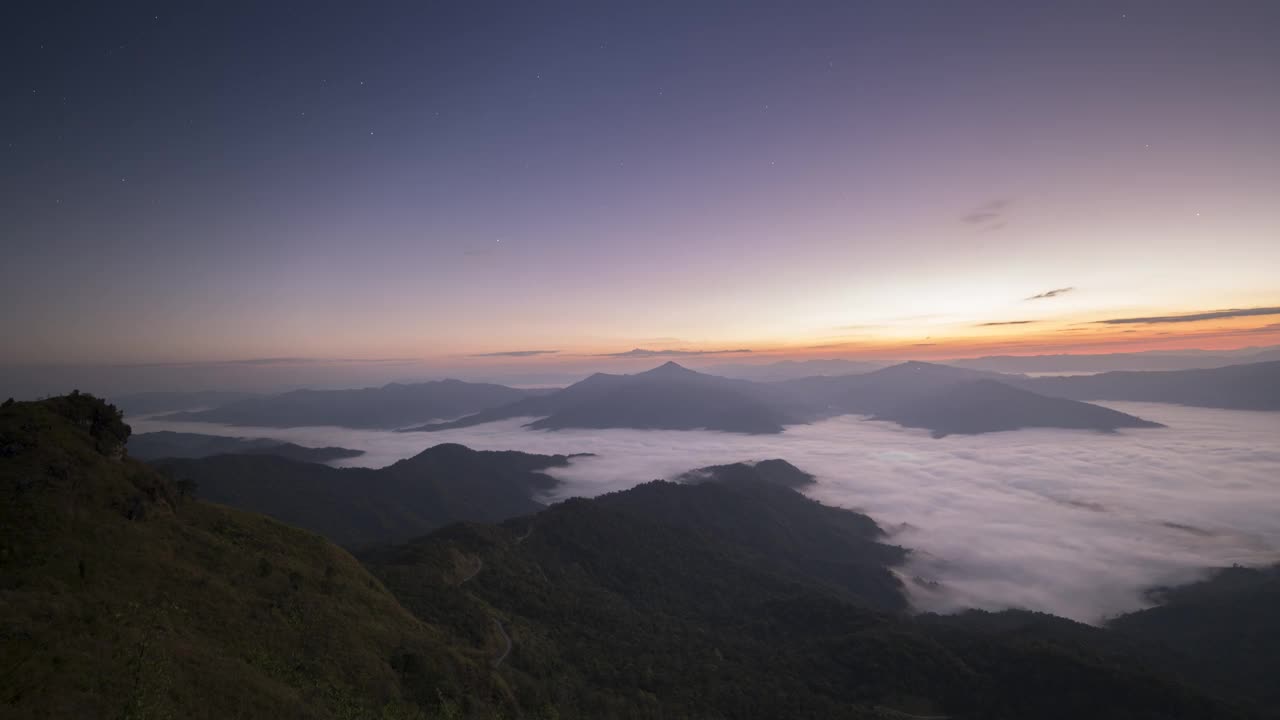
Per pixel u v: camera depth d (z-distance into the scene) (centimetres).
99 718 2125
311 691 3081
